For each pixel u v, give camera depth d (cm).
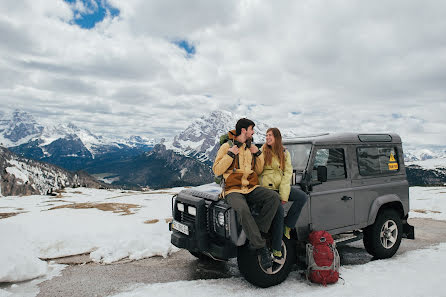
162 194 1552
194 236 438
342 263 543
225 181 412
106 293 414
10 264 468
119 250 589
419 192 1606
